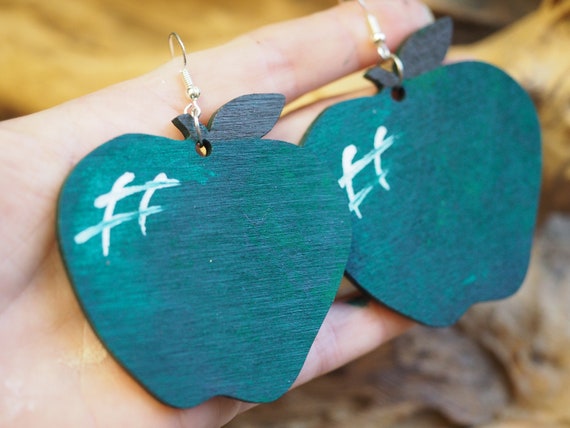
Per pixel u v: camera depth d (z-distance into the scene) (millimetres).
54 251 165
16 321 162
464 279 196
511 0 270
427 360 227
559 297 234
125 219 152
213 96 187
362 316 191
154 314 152
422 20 211
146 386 151
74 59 252
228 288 160
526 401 229
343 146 183
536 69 232
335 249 172
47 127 167
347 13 204
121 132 174
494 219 201
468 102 200
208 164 163
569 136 231
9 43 249
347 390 226
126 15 266
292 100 203
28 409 158
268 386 161
